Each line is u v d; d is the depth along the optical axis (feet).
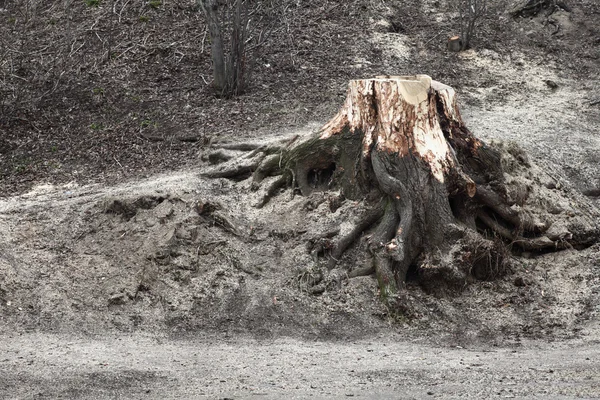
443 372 25.43
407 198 35.06
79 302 32.50
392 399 21.70
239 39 53.88
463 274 34.71
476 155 37.47
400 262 34.42
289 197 38.32
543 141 48.14
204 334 31.35
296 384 23.82
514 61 61.21
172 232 35.29
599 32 65.05
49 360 26.55
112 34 60.23
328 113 51.67
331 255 35.06
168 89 54.85
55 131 50.52
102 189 42.19
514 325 32.83
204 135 48.42
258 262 35.09
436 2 67.82
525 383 23.40
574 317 33.14
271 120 50.72
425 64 59.98
